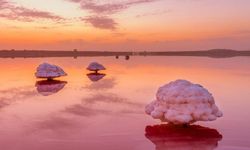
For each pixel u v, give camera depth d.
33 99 16.06
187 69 37.25
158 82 23.64
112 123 10.83
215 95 16.69
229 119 11.26
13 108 13.68
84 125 10.59
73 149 8.02
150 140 8.73
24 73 31.84
